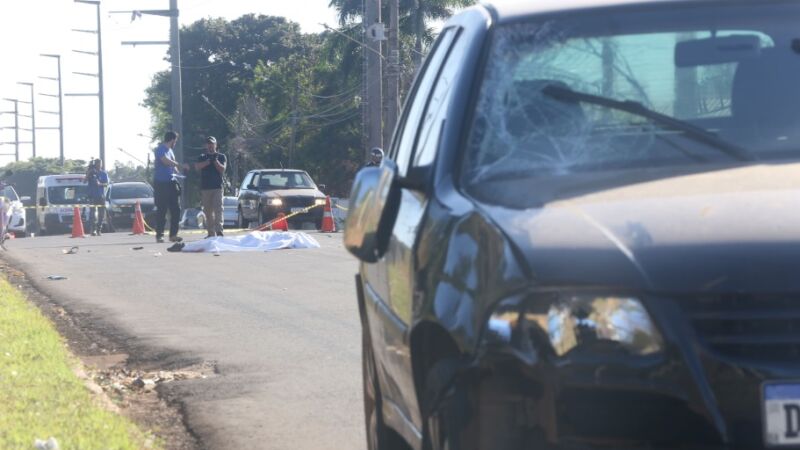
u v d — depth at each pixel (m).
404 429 6.21
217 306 18.53
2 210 33.28
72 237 41.72
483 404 4.68
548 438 4.46
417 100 7.25
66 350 13.99
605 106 5.95
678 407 4.39
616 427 4.43
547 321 4.51
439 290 5.15
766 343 4.41
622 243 4.61
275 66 114.94
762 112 5.98
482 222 4.99
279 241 30.67
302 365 13.40
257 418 10.87
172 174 34.94
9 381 11.30
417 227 5.68
